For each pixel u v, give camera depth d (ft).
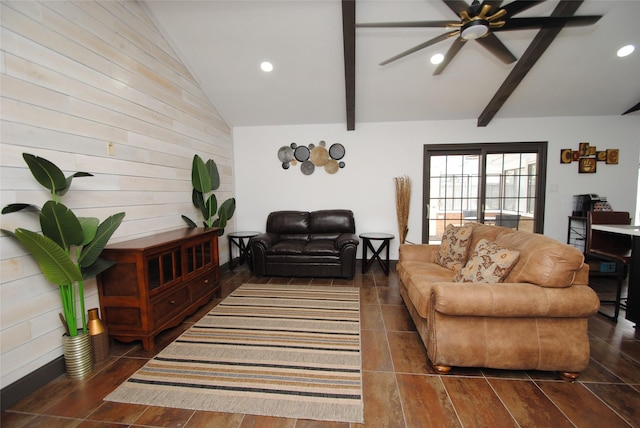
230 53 10.43
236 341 7.32
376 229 15.06
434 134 14.42
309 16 8.81
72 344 5.86
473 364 5.81
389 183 14.79
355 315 8.86
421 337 7.03
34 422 4.75
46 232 5.28
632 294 7.81
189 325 8.25
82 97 6.67
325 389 5.50
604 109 13.08
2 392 5.00
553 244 5.76
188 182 11.09
